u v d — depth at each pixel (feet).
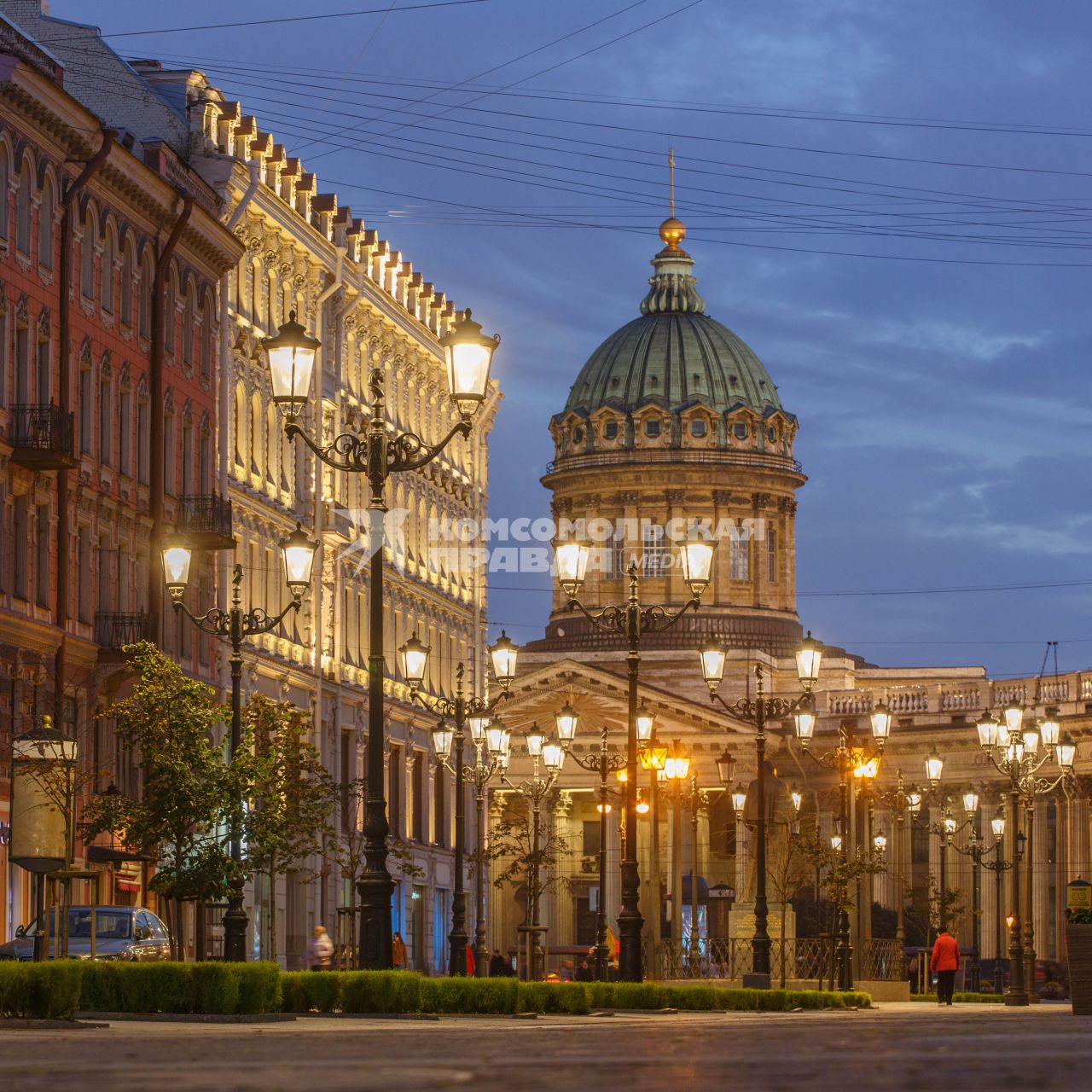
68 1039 103.19
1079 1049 80.23
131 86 363.76
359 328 451.12
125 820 245.45
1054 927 645.51
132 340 322.34
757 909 286.46
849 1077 64.23
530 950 367.25
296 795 283.59
